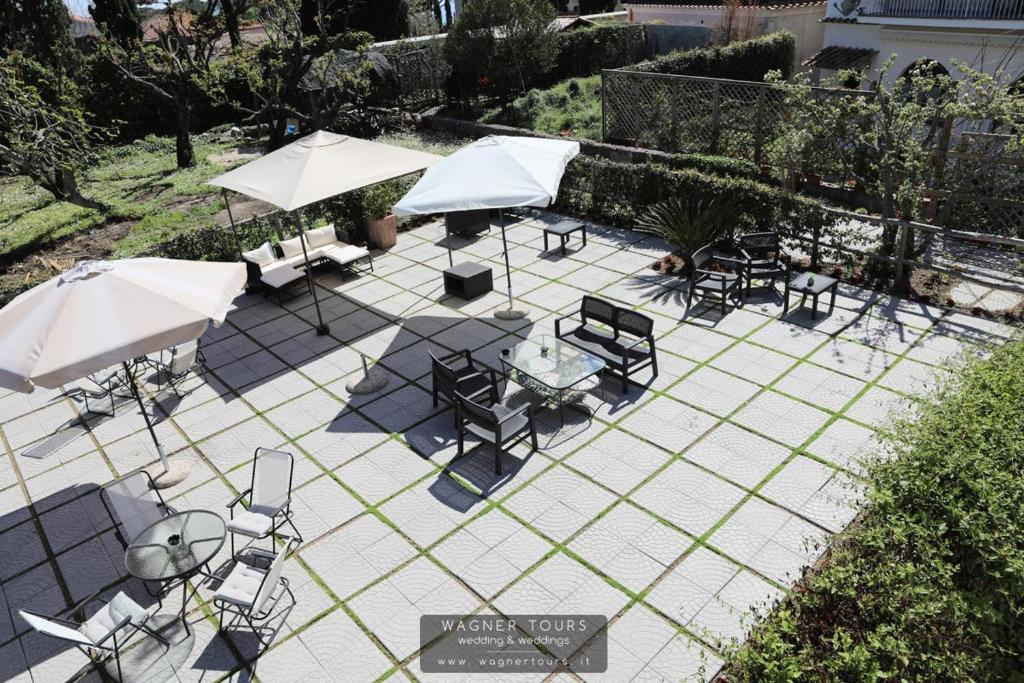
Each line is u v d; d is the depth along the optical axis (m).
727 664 4.52
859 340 9.34
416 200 9.51
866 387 8.38
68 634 5.37
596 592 6.13
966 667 4.04
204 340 11.05
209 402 9.45
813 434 7.70
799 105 13.32
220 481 7.92
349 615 6.15
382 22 31.62
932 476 4.92
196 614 6.32
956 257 11.26
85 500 7.89
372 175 10.09
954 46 16.72
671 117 17.52
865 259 10.92
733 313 10.28
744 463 7.39
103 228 16.78
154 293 6.84
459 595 6.24
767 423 7.94
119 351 6.37
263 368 10.13
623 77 18.19
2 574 7.00
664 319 10.27
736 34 25.09
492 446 8.02
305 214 13.85
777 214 11.42
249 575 6.11
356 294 12.07
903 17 17.27
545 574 6.35
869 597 4.48
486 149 9.95
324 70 22.58
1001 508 4.55
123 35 26.22
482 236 14.14
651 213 12.90
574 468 7.56
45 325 6.43
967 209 11.98
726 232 11.87
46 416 9.63
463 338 10.30
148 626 6.22
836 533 6.36
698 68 22.62
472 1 21.16
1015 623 4.43
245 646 5.96
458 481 7.56
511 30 21.45
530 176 9.41
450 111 24.23
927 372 8.52
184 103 20.84
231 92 26.58
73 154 17.00
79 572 6.94
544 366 8.35
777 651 4.21
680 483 7.21
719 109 16.52
